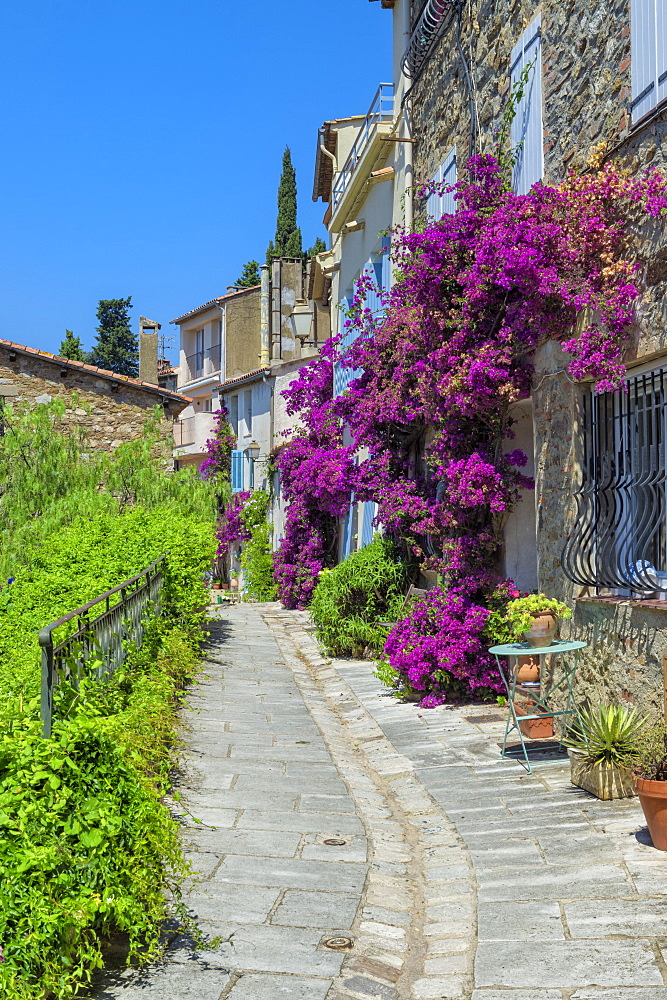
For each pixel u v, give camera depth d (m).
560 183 7.96
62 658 5.47
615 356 7.00
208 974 4.11
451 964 4.32
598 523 7.41
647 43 6.58
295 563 22.75
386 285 15.80
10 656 7.14
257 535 28.38
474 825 6.25
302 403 22.19
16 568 13.63
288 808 6.62
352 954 4.41
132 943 4.03
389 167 15.85
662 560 6.60
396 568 13.52
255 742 8.49
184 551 12.71
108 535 12.60
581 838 5.73
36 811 3.76
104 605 8.09
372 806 6.93
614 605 7.05
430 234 9.55
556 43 8.28
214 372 39.00
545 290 7.41
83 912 3.64
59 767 3.89
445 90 12.45
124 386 21.30
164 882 4.40
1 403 17.92
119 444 21.14
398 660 10.51
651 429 6.70
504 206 8.11
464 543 10.08
